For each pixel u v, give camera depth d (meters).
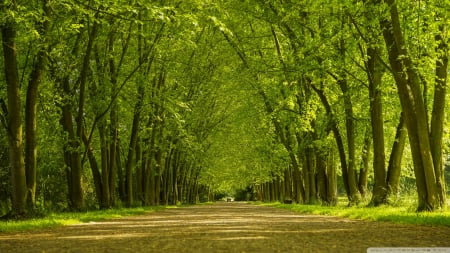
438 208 18.33
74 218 19.16
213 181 82.19
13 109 18.98
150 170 41.25
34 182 20.11
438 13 18.22
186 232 13.08
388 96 27.58
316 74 24.72
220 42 40.09
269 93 33.47
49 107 25.30
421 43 19.23
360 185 30.92
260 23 33.12
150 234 12.64
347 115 29.23
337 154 36.94
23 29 18.30
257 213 26.72
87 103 28.28
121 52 31.53
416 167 18.83
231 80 40.59
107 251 9.03
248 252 8.67
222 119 53.62
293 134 39.03
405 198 23.86
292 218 20.20
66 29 20.38
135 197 41.72
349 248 9.10
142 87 30.20
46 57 20.88
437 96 19.25
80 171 25.33
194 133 48.75
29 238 11.98
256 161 57.38
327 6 19.98
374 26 20.02
